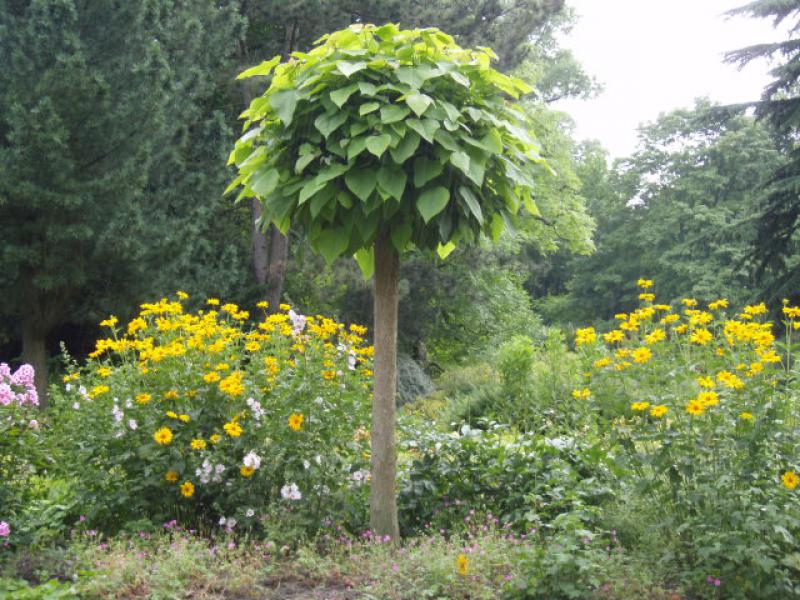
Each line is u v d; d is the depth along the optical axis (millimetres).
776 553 2875
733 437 3088
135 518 3650
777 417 3053
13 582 2889
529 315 21328
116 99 8320
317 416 3697
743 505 2912
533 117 18766
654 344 3588
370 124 2895
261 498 3625
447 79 3102
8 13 8352
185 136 9453
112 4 8344
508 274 20812
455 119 2928
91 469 3682
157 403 3771
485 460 4098
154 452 3570
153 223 8852
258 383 3936
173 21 9812
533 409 5508
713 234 13766
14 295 8359
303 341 4066
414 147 2881
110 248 8125
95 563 3080
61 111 7773
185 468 3646
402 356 14211
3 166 7473
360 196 2896
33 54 7941
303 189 2938
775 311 11992
